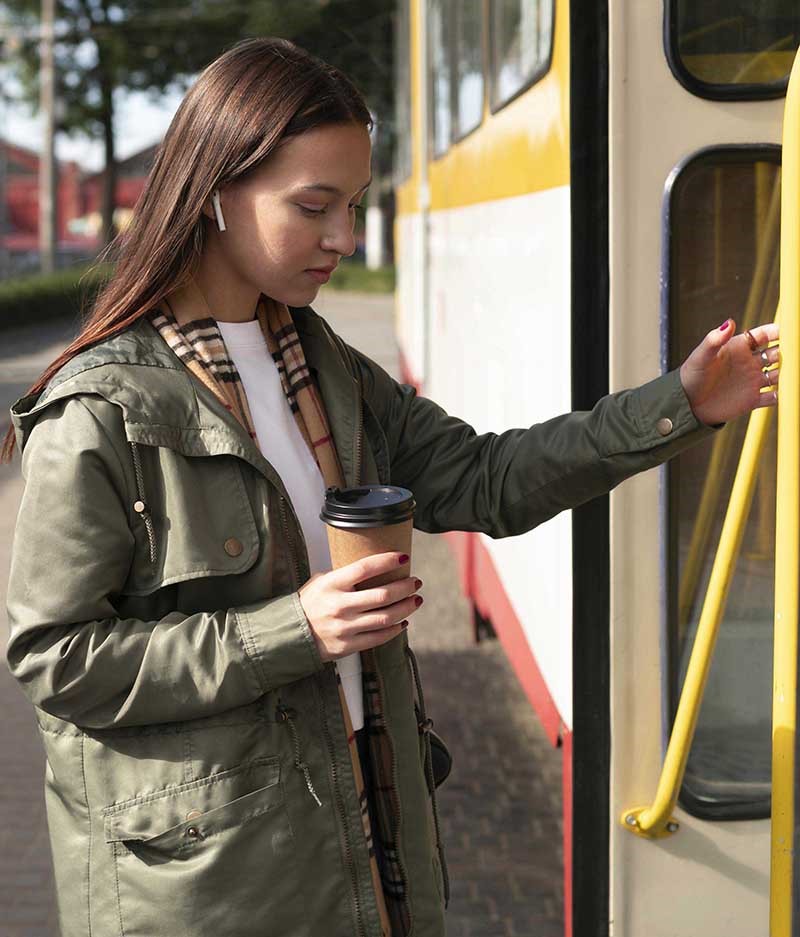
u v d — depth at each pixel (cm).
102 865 159
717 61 228
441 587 673
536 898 357
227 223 164
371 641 156
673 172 229
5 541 777
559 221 248
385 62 3659
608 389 234
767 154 229
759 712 247
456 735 471
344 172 161
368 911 165
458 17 468
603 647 239
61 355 164
